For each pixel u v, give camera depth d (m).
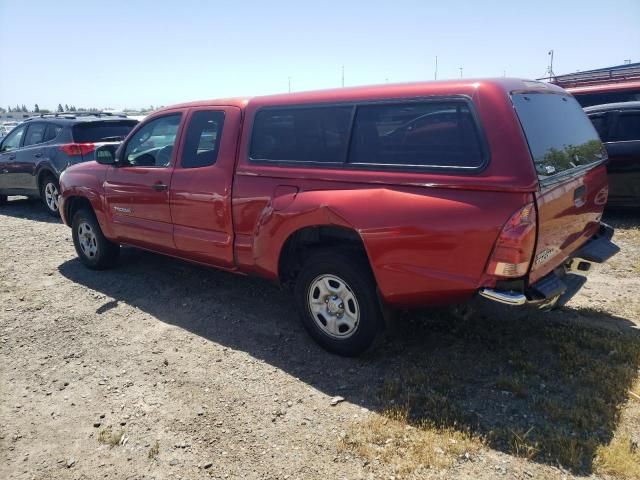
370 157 3.38
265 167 3.93
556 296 3.02
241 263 4.21
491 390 3.23
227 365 3.72
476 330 3.98
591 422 2.85
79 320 4.59
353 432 2.90
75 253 6.75
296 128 3.80
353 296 3.53
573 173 3.33
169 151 4.79
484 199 2.86
